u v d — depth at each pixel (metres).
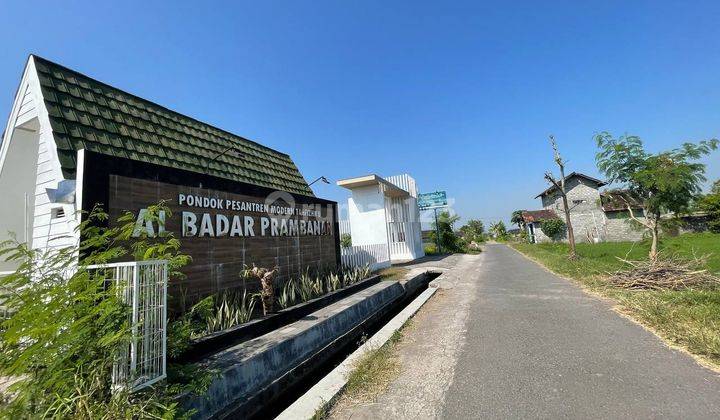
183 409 3.21
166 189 5.38
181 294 5.36
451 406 3.38
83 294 2.97
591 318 6.21
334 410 3.41
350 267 12.04
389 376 4.17
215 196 6.30
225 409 3.73
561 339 5.18
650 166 10.48
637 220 11.55
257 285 7.04
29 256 3.39
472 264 17.80
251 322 5.46
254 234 7.23
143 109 7.36
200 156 8.05
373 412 3.34
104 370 2.89
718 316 5.22
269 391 4.41
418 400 3.53
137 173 4.95
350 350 6.71
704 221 30.31
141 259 3.69
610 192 12.31
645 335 5.10
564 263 13.75
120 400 2.68
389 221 20.56
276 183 10.45
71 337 2.70
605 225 34.22
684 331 4.85
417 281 12.94
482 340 5.38
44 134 5.30
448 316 7.12
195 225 5.82
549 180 16.55
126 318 3.02
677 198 10.21
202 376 3.58
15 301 3.03
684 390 3.41
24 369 2.65
